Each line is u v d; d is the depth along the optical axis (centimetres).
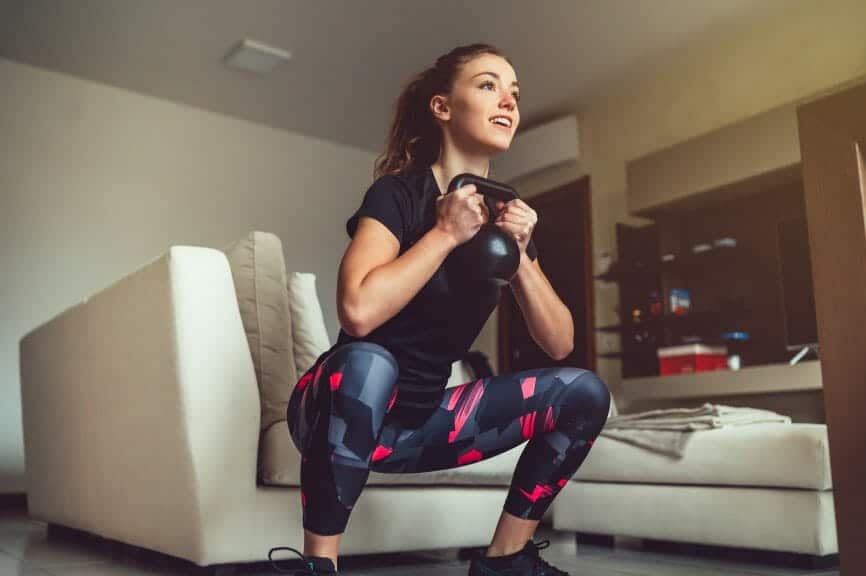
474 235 120
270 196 558
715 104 445
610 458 248
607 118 511
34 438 277
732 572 190
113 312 203
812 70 399
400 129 149
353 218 125
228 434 169
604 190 506
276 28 430
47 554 212
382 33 434
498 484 217
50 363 257
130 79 494
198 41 446
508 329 572
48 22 425
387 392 119
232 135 548
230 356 174
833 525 196
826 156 109
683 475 226
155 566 186
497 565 135
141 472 186
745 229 425
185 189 522
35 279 459
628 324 454
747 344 416
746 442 212
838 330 105
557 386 138
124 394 195
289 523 175
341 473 116
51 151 476
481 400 137
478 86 134
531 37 433
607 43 440
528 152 545
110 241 488
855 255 104
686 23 419
